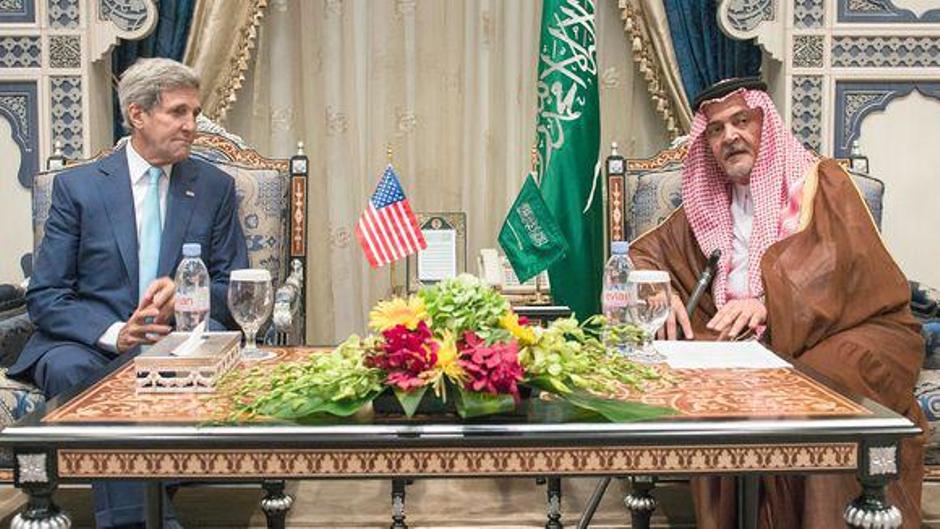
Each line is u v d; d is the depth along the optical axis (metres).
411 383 1.68
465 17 4.30
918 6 4.02
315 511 3.27
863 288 2.70
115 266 3.02
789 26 4.00
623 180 3.71
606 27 4.32
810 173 2.88
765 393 1.90
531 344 1.78
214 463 1.64
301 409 1.71
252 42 4.16
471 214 4.38
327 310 4.42
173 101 3.03
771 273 2.68
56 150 3.80
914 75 4.04
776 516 2.42
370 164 4.38
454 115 4.37
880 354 2.60
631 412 1.72
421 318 1.81
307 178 3.69
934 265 4.14
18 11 3.94
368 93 4.34
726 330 2.66
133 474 1.65
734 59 4.18
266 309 2.26
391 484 3.45
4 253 4.04
